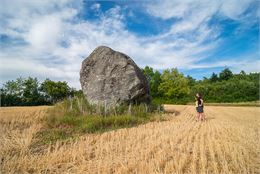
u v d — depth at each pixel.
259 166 6.17
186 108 32.34
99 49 19.59
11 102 59.41
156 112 19.28
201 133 10.78
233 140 9.17
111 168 6.17
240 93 53.69
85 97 19.05
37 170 6.12
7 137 10.02
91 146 8.46
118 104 17.70
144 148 8.06
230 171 5.70
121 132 11.13
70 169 6.14
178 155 6.95
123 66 18.48
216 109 30.33
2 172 5.91
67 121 13.30
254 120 16.52
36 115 16.22
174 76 61.50
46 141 9.55
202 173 5.69
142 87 18.66
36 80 64.69
